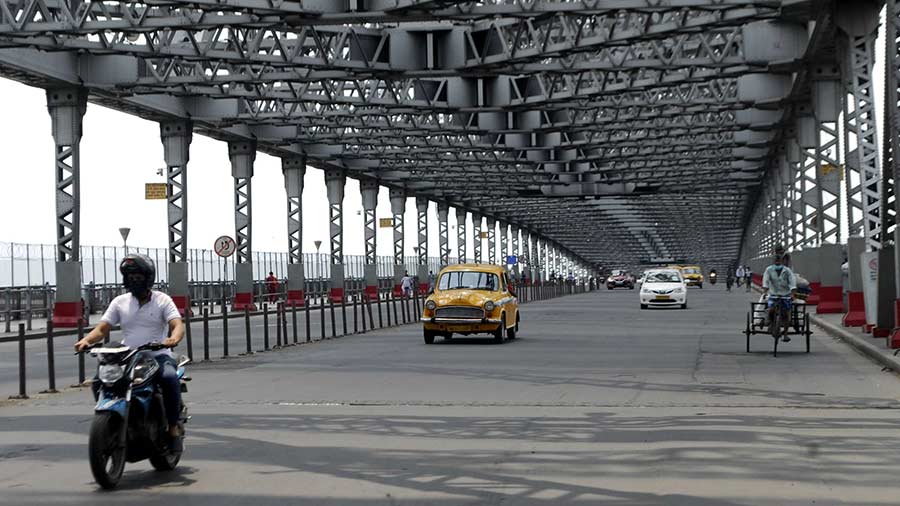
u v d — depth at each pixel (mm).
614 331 36344
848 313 31812
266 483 10008
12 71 37625
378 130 55031
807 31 37344
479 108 45625
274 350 28781
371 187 80688
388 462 11125
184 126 49469
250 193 57875
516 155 67625
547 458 11234
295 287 65125
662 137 58656
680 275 59219
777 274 24750
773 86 46938
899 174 23312
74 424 14445
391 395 17516
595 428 13422
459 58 37656
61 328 41000
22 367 17828
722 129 56469
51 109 40938
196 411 15617
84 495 9508
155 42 38656
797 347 27234
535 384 19062
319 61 36719
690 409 15273
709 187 89375
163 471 10680
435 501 9102
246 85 43812
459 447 12062
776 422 13789
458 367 22844
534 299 79438
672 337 32500
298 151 63938
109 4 35500
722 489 9438
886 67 23547
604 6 30219
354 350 28500
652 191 88125
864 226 28781
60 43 34719
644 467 10594
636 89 41938
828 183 43781
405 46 37906
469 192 91875
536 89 44875
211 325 45250
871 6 29375
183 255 49375
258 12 30359
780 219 78875
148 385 9883
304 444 12414
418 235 96750
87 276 54219
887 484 9625
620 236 177375
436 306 30703
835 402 15859
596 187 88188
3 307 47000
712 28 32969
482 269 32625
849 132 32469
